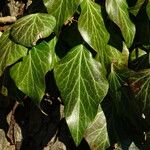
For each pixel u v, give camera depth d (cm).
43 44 23
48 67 22
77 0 22
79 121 22
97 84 22
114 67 23
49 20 22
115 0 23
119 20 23
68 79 22
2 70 22
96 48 22
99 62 22
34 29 22
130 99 23
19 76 22
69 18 22
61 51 23
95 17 22
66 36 23
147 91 22
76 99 22
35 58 22
